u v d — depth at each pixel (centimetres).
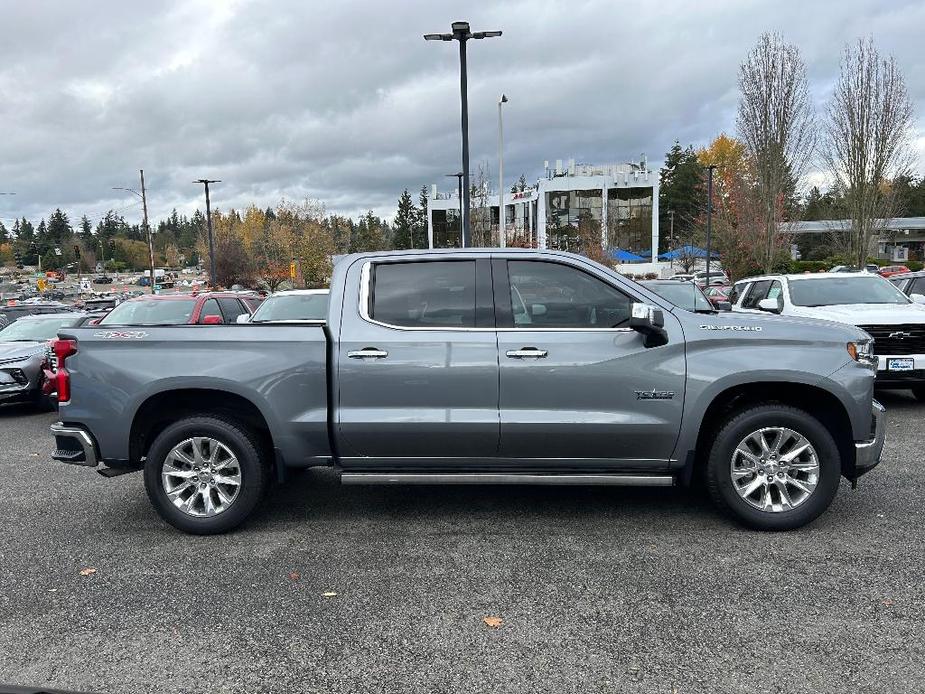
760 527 480
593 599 388
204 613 381
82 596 405
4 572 442
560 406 473
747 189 3650
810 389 481
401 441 483
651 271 6769
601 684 306
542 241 6256
